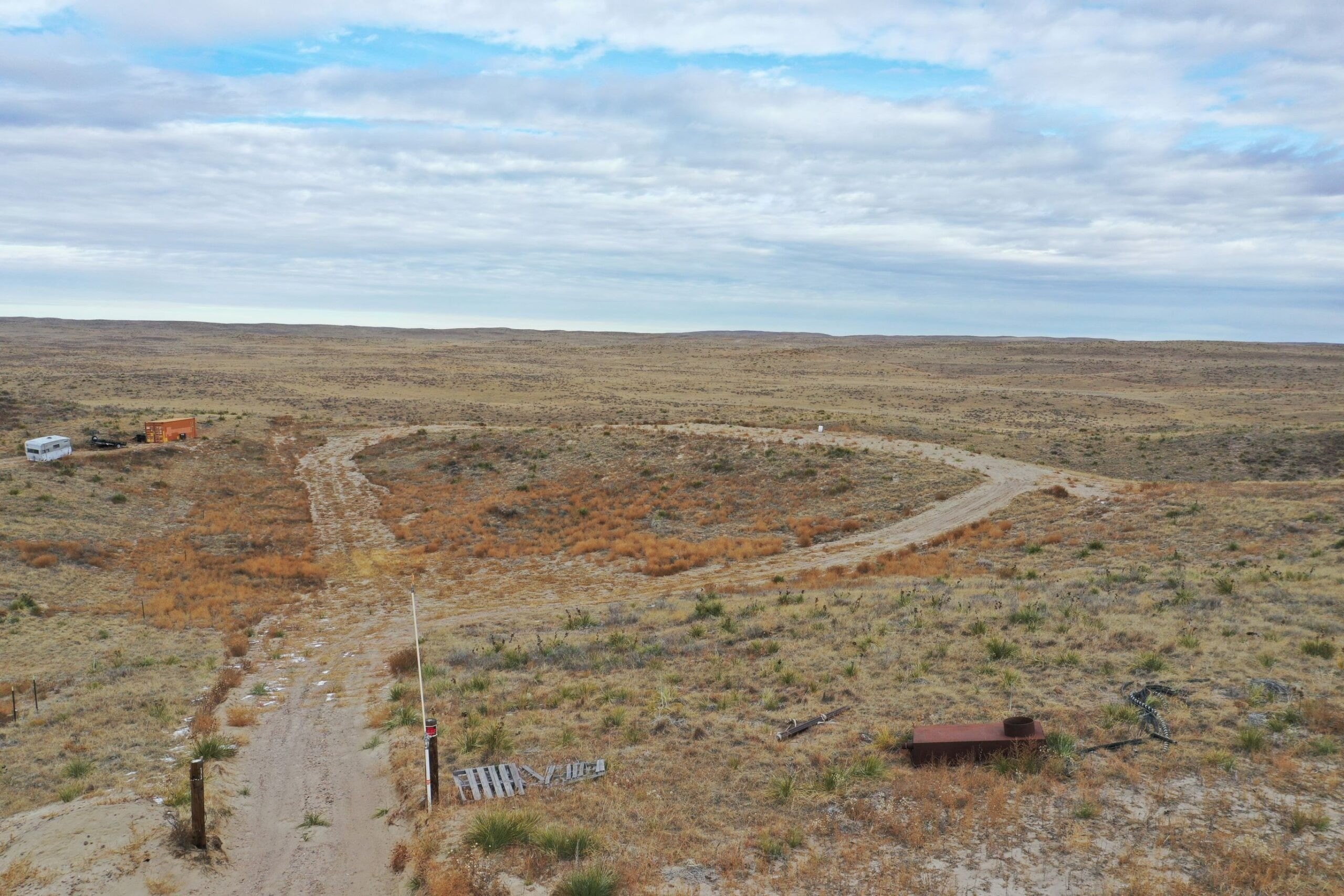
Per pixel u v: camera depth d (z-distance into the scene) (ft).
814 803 44.37
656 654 79.10
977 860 37.42
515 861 40.24
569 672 76.18
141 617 114.73
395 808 51.75
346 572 144.25
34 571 128.06
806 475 181.06
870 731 53.42
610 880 36.19
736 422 246.27
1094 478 170.40
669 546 148.77
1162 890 33.73
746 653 75.41
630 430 230.89
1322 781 41.73
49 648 98.17
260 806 54.44
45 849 44.19
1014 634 71.92
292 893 42.19
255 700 81.10
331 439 252.42
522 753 55.88
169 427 222.69
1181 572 94.99
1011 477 170.60
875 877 36.68
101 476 184.14
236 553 151.74
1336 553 95.04
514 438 233.14
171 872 42.45
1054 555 117.91
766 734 55.01
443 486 200.34
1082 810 40.50
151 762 61.41
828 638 76.84
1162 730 48.57
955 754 47.50
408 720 67.21
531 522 171.32
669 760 51.80
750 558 139.74
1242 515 120.78
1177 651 63.21
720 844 40.60
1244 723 48.78
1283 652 60.54
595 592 128.26
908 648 70.59
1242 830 37.83
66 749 64.39
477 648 90.33
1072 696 56.24
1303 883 33.30
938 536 138.51
